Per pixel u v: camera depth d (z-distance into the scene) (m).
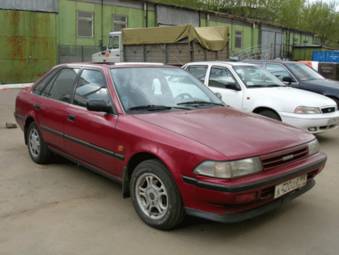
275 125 4.65
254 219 4.45
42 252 3.75
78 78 5.60
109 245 3.88
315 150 4.55
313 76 10.99
